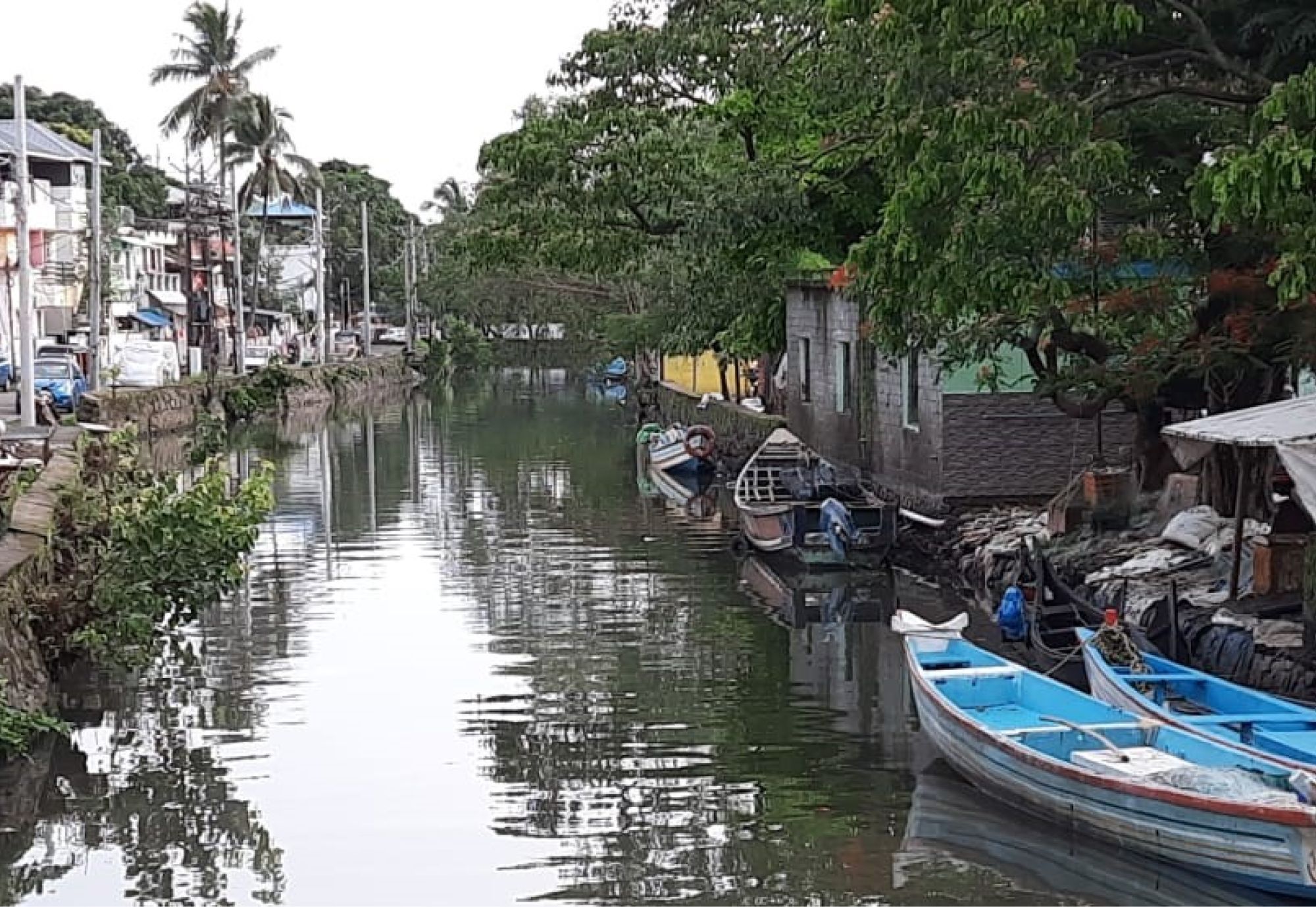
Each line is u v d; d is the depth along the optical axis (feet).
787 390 116.78
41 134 196.24
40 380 134.62
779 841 37.42
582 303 218.59
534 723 47.96
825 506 73.97
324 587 71.00
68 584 49.98
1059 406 65.82
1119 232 60.90
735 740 45.88
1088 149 44.57
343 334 291.38
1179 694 43.37
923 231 50.21
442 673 54.39
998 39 45.83
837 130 87.71
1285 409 48.98
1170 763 36.22
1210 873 32.81
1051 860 36.06
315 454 134.21
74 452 69.77
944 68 47.01
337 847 37.42
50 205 184.03
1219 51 45.62
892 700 50.39
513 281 205.67
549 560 78.69
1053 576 53.47
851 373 98.12
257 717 48.75
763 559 77.05
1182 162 53.52
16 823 39.17
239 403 169.17
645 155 97.14
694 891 34.45
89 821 39.37
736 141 98.89
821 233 91.76
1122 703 42.19
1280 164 37.93
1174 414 71.36
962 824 38.45
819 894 34.17
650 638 60.13
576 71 98.17
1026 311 55.57
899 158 49.70
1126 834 34.55
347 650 58.03
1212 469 60.70
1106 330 63.41
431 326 306.55
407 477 116.57
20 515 51.01
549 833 38.09
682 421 143.95
